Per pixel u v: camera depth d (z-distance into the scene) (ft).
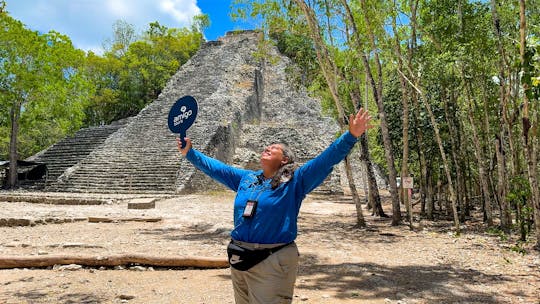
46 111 99.50
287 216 9.45
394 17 41.86
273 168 10.11
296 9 43.52
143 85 170.09
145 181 81.92
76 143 113.09
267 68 150.51
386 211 60.13
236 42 154.71
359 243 32.14
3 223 37.99
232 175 11.03
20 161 95.20
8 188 91.61
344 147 9.23
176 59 178.50
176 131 11.31
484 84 42.68
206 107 103.81
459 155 53.21
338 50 48.39
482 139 51.93
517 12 36.58
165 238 32.45
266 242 9.30
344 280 20.59
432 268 23.80
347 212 57.93
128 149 94.73
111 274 21.26
